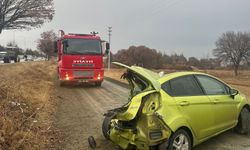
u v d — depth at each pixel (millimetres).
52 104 11852
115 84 21250
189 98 6258
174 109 5887
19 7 39531
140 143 5797
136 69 6145
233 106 7430
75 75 18078
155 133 5625
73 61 17984
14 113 8172
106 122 7066
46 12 41344
